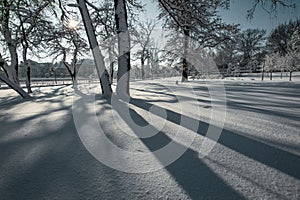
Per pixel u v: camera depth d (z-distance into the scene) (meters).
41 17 8.62
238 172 1.72
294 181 1.55
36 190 1.54
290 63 23.44
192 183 1.58
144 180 1.65
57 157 2.17
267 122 3.45
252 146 2.34
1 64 10.61
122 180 1.66
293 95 7.47
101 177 1.71
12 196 1.46
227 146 2.35
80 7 6.53
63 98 8.45
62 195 1.46
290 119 3.65
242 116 3.95
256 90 9.64
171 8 7.18
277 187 1.48
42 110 5.44
